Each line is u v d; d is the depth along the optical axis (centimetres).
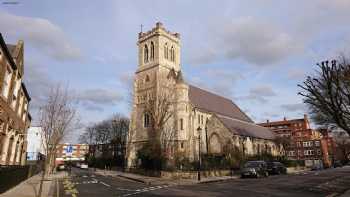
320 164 7762
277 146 7919
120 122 9638
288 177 3900
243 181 3250
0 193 1830
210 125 6419
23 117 3359
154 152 4241
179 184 2908
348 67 2234
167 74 6569
